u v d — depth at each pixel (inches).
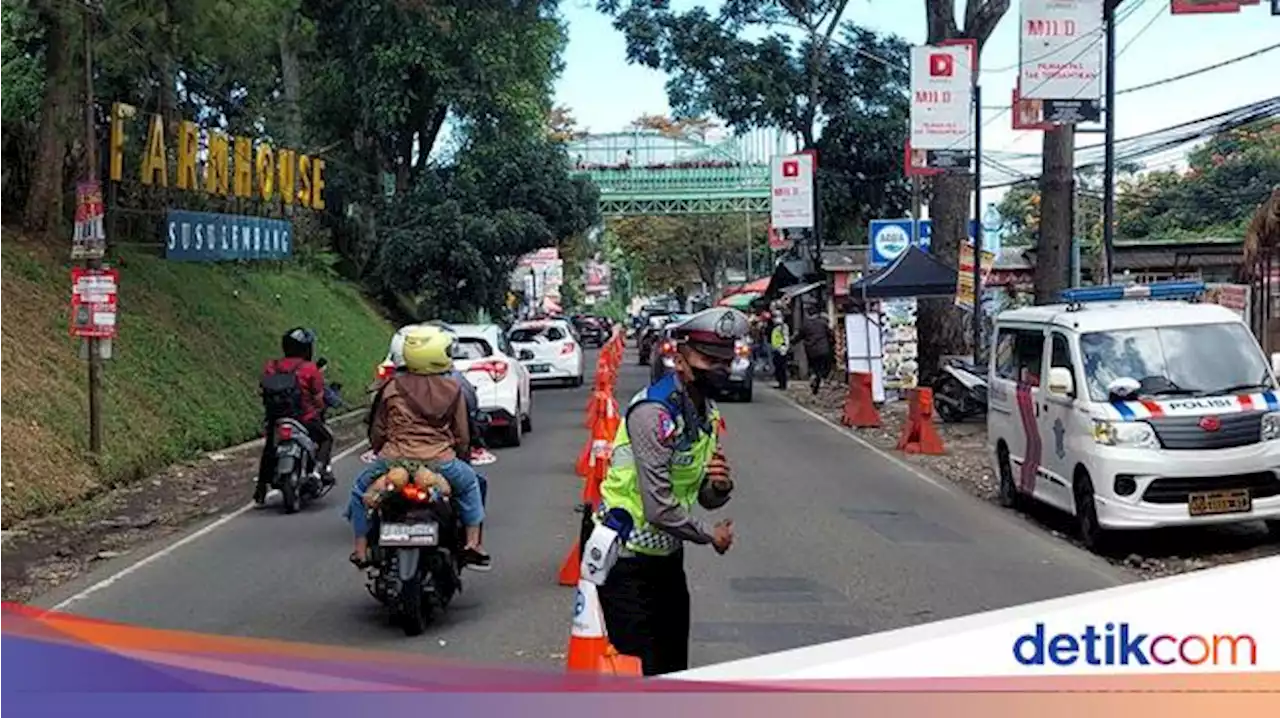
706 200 2625.5
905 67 1533.0
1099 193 1769.2
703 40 1389.0
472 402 370.0
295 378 504.7
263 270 1283.2
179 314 893.8
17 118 852.0
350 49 1485.0
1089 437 415.5
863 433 810.8
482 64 1480.1
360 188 1587.1
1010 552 411.5
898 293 946.7
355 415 992.9
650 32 1382.9
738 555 402.3
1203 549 416.8
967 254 864.9
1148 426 402.6
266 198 1148.5
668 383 186.9
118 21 670.5
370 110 1473.9
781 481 581.6
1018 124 666.8
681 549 197.5
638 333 2165.4
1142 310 454.3
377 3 1429.6
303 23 989.8
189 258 992.9
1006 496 509.4
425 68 1454.2
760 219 3481.8
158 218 1026.1
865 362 979.9
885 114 1525.6
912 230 1237.1
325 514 495.2
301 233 1467.8
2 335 634.2
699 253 3597.4
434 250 1513.3
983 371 852.6
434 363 319.0
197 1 681.0
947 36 943.0
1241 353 435.8
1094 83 662.5
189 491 577.6
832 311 1400.1
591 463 407.8
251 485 597.3
